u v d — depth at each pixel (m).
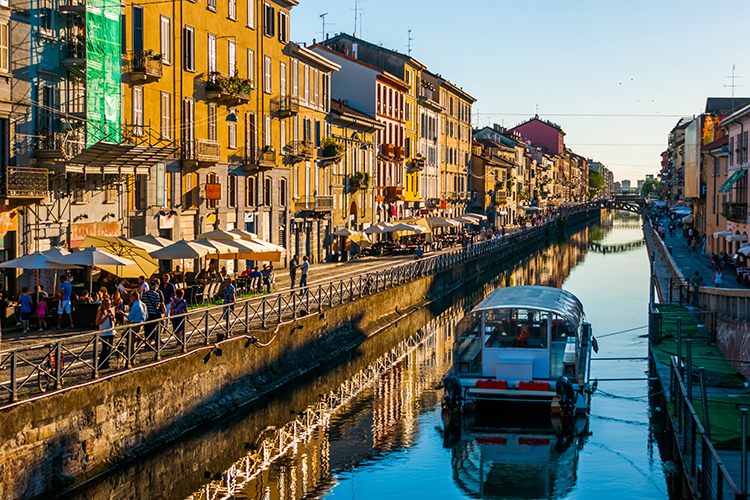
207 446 18.78
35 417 13.47
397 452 19.45
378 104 63.06
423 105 77.19
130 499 15.73
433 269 47.38
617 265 70.75
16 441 13.02
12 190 23.77
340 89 62.84
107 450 15.43
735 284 38.91
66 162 25.66
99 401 15.20
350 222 57.66
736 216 46.75
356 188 57.41
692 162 79.88
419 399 24.55
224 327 21.59
